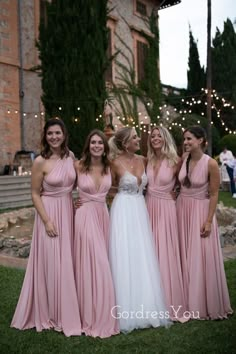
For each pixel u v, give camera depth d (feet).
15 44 45.37
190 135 10.77
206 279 10.69
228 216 24.79
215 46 88.99
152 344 9.21
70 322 9.86
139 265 10.32
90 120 38.50
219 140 70.28
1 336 9.75
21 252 17.19
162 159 11.19
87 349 9.00
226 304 10.91
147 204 11.24
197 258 10.69
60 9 38.06
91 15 38.24
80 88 38.40
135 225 10.55
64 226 10.28
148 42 63.10
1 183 33.88
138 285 10.21
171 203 11.09
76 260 10.27
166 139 11.07
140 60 61.05
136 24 60.80
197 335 9.62
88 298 9.94
